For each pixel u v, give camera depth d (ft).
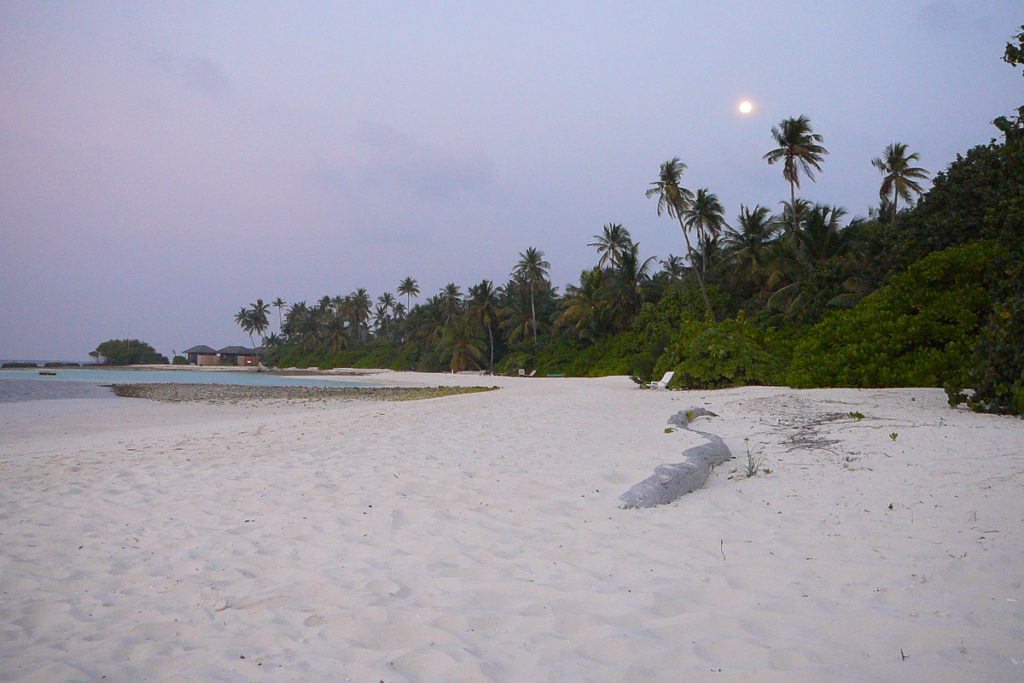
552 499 17.99
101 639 9.79
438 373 225.97
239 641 9.62
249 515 16.97
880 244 92.68
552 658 8.81
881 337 51.75
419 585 11.78
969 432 25.81
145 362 444.96
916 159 123.95
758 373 66.90
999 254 48.21
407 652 9.07
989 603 9.87
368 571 12.57
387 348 301.22
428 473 21.84
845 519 14.94
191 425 48.96
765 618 9.82
